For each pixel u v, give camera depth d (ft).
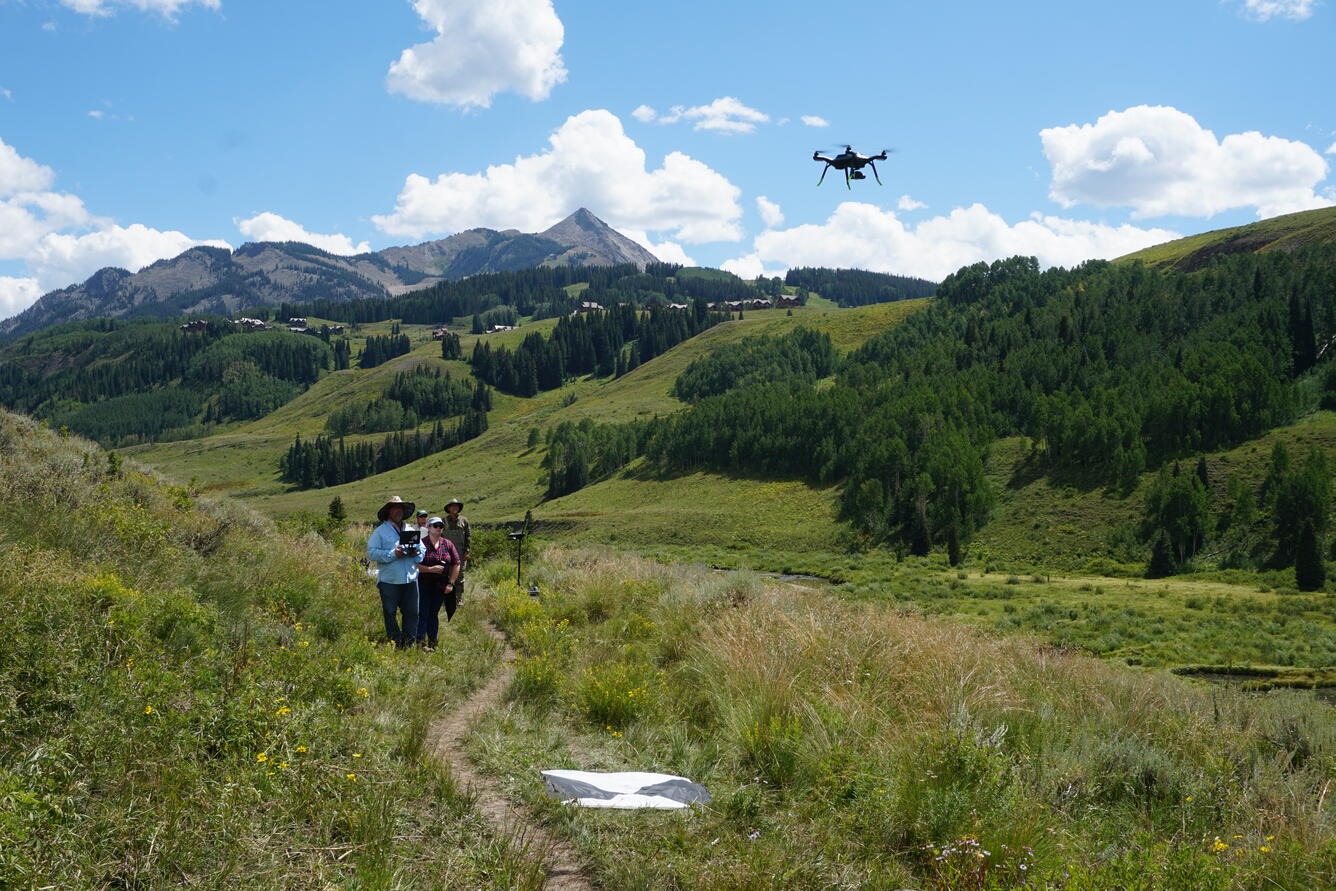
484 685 24.48
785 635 26.23
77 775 10.36
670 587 50.01
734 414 506.07
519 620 37.47
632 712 20.75
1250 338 460.14
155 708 12.46
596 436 604.49
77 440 56.13
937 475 356.38
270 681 15.84
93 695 12.50
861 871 12.00
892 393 494.18
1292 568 268.41
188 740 11.85
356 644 23.90
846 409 458.09
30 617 14.76
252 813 10.59
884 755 16.26
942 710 19.40
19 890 7.70
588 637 33.96
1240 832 14.82
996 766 15.16
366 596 36.88
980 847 12.34
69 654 13.56
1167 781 17.76
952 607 192.13
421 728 16.25
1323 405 381.81
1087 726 21.59
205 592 25.48
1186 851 12.18
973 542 334.65
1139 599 212.02
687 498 454.40
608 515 427.33
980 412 441.27
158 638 17.70
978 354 576.20
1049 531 330.95
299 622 26.07
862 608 36.01
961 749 15.40
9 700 11.43
